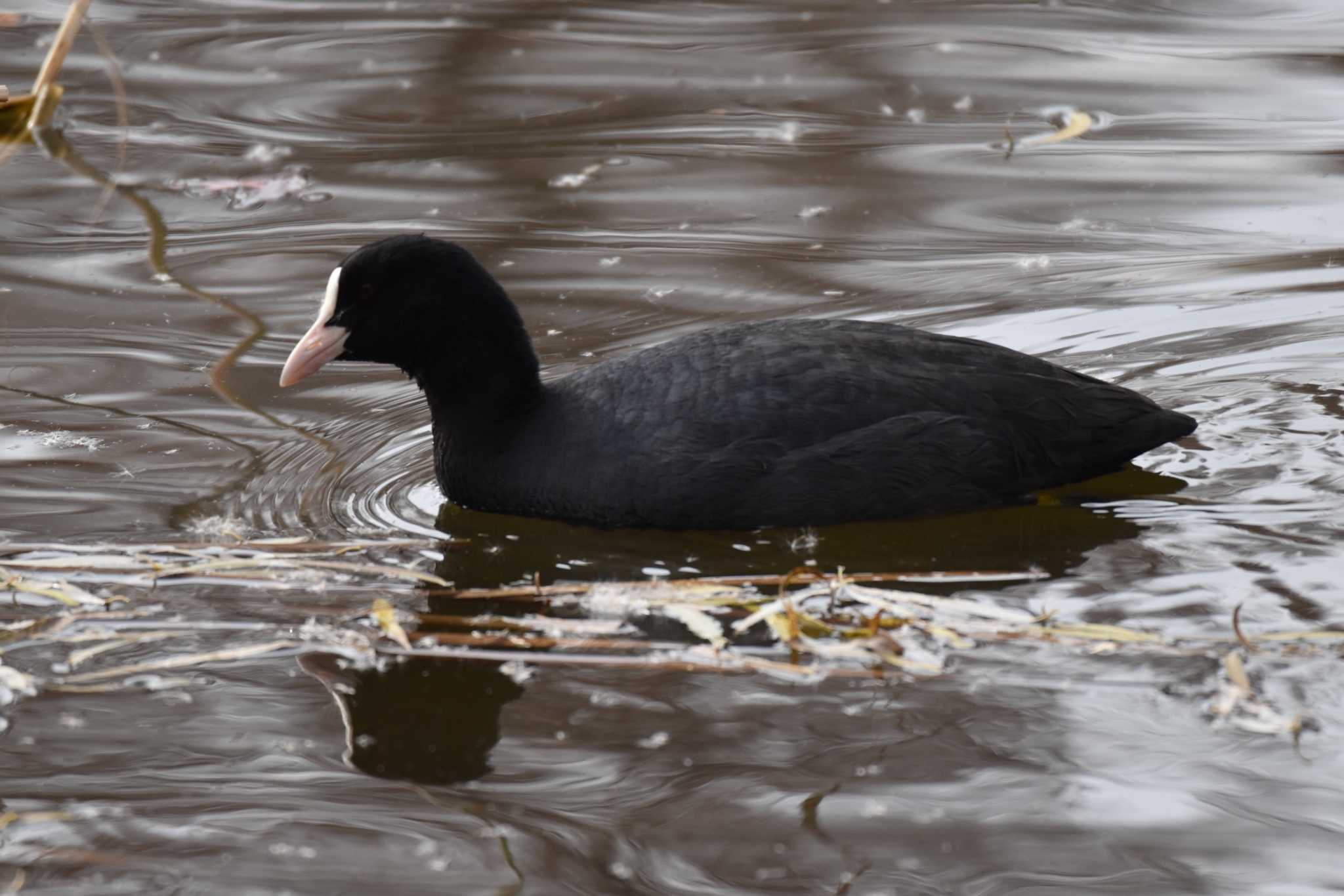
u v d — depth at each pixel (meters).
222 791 7.87
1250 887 6.93
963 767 7.88
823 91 19.80
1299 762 7.79
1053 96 19.45
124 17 22.31
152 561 10.36
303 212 16.73
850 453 10.78
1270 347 13.59
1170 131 18.36
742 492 10.74
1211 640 9.02
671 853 7.29
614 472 10.89
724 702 8.58
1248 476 11.41
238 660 9.18
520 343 11.31
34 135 18.50
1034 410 11.19
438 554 10.67
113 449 12.23
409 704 8.69
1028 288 14.89
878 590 9.69
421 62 20.86
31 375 13.34
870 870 7.12
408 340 11.38
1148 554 10.27
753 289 14.89
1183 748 7.96
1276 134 18.17
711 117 19.09
